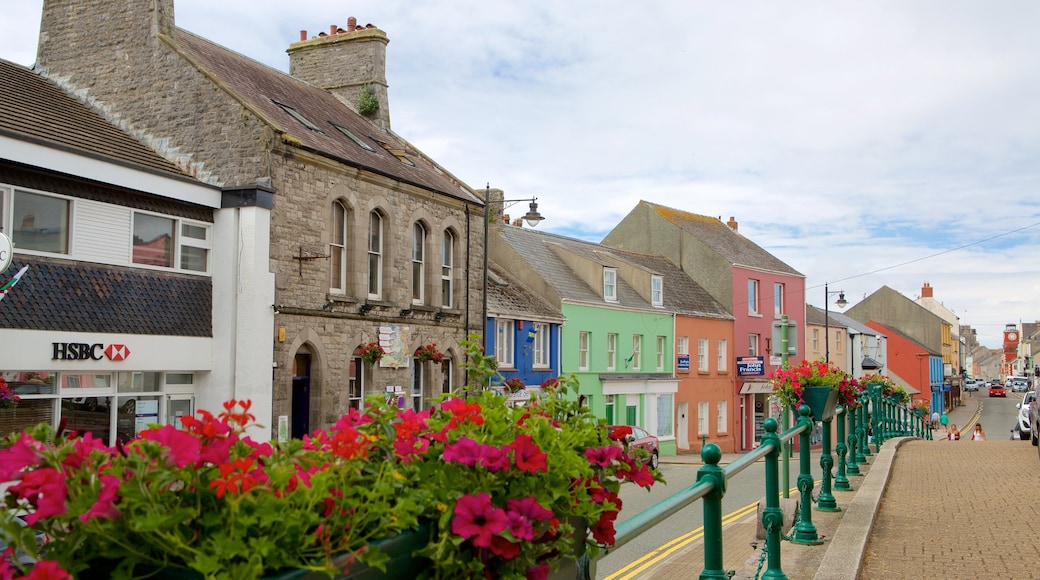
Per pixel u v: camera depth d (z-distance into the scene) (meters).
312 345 20.66
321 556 2.40
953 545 8.32
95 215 16.81
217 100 20.05
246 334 18.78
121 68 21.27
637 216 49.50
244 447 2.65
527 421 3.47
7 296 15.15
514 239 37.00
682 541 14.02
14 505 2.32
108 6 21.58
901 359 78.50
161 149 20.50
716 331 44.50
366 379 22.73
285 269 19.80
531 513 2.96
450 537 2.77
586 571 3.71
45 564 1.91
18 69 21.27
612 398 36.50
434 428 3.38
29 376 15.62
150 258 17.97
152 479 2.24
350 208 22.06
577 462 3.35
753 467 28.19
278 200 19.62
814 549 8.09
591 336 35.44
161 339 17.78
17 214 15.59
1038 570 7.27
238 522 2.26
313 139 21.33
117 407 17.23
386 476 2.74
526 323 31.05
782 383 10.96
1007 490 11.95
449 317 25.94
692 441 42.00
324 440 3.09
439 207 25.69
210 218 19.14
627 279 40.66
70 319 16.12
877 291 89.62
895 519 9.78
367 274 22.61
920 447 19.86
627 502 19.78
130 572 2.20
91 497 2.19
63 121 18.97
